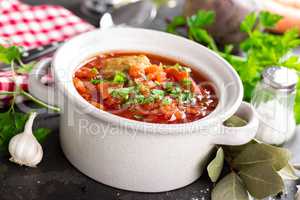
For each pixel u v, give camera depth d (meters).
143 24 0.77
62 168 0.56
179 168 0.54
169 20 0.79
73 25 0.75
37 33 0.72
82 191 0.55
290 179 0.57
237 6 0.73
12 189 0.54
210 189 0.56
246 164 0.56
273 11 0.79
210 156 0.56
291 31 0.69
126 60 0.58
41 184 0.55
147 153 0.52
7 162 0.56
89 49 0.59
